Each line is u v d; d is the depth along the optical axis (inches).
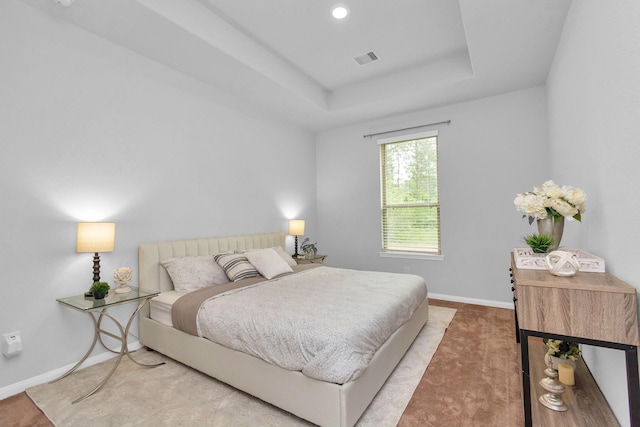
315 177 207.6
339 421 60.9
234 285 107.8
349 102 162.9
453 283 160.1
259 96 148.6
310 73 148.3
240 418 69.4
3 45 80.7
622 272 55.5
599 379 70.2
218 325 81.0
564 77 97.9
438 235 165.3
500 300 148.4
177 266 111.0
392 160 181.2
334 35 116.9
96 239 90.4
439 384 81.2
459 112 157.8
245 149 156.1
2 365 79.4
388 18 106.7
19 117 83.2
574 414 61.6
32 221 85.2
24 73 84.1
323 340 64.2
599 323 50.0
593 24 68.6
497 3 85.3
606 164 63.1
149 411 72.1
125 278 94.7
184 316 89.9
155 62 116.0
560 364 73.2
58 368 89.1
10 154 81.5
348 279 118.0
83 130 96.2
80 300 85.6
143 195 112.3
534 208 69.1
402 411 70.6
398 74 148.2
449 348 102.7
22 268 83.2
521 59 115.1
